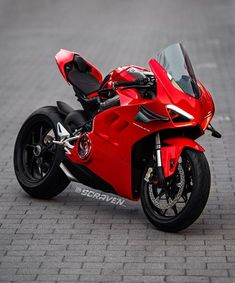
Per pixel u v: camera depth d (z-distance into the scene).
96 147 8.75
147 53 21.08
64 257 7.79
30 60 20.86
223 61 20.17
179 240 8.17
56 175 9.34
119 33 25.34
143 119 8.01
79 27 27.09
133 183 8.59
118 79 8.66
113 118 8.56
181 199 9.43
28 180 9.72
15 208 9.35
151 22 28.17
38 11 32.50
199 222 8.71
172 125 7.92
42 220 8.91
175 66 8.22
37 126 9.80
